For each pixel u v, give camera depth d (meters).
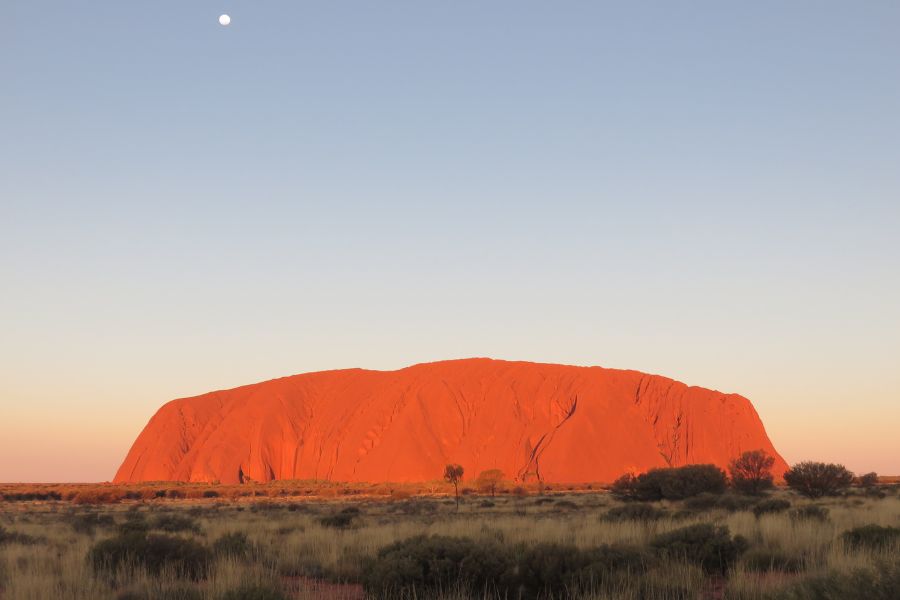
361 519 34.12
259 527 28.58
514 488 88.94
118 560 14.80
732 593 10.84
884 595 8.07
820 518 22.91
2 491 110.19
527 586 11.80
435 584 11.83
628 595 10.62
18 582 12.24
